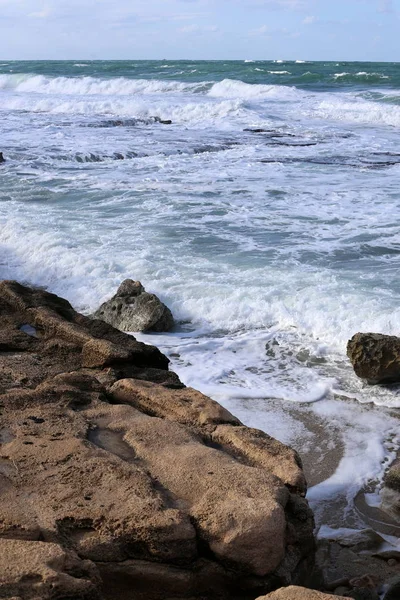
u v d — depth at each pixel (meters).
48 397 5.03
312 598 3.22
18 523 3.67
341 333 8.55
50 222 13.14
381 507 5.36
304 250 11.32
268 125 27.75
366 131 26.06
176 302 9.59
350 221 13.01
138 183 16.59
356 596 4.20
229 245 11.65
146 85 43.22
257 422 6.83
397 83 44.50
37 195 15.61
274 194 15.27
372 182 16.44
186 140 23.84
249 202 14.55
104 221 13.23
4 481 4.02
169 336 8.87
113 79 46.97
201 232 12.41
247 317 9.15
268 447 4.50
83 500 3.86
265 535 3.65
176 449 4.41
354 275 10.11
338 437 6.54
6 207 14.45
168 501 3.91
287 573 3.77
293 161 19.50
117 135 25.12
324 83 45.31
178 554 3.66
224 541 3.65
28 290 7.68
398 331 8.38
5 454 4.27
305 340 8.57
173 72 55.62
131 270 10.62
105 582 3.65
